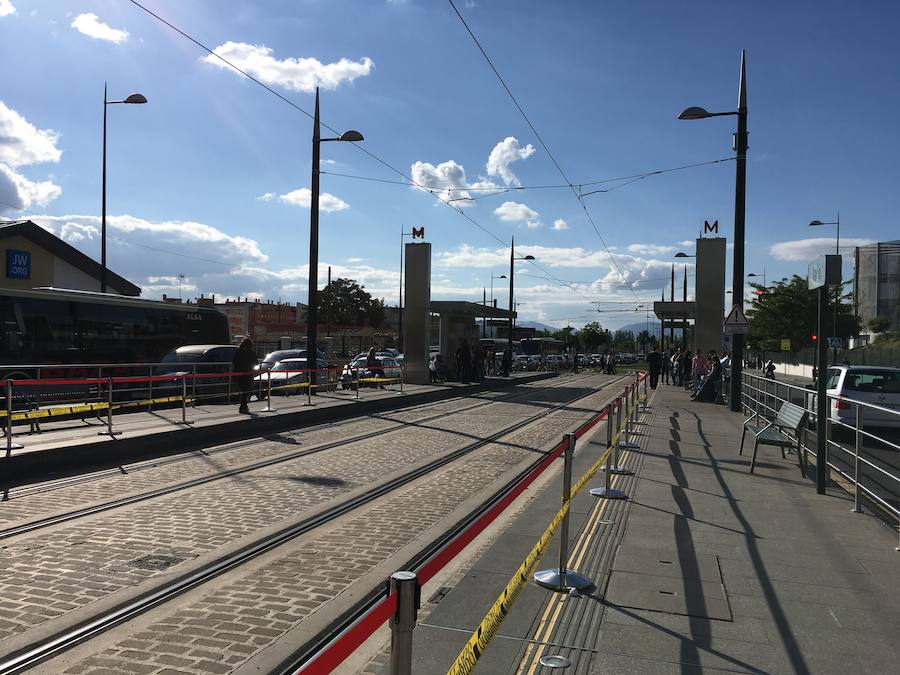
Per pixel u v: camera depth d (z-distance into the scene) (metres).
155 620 4.60
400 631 2.09
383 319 71.81
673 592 4.84
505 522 7.01
